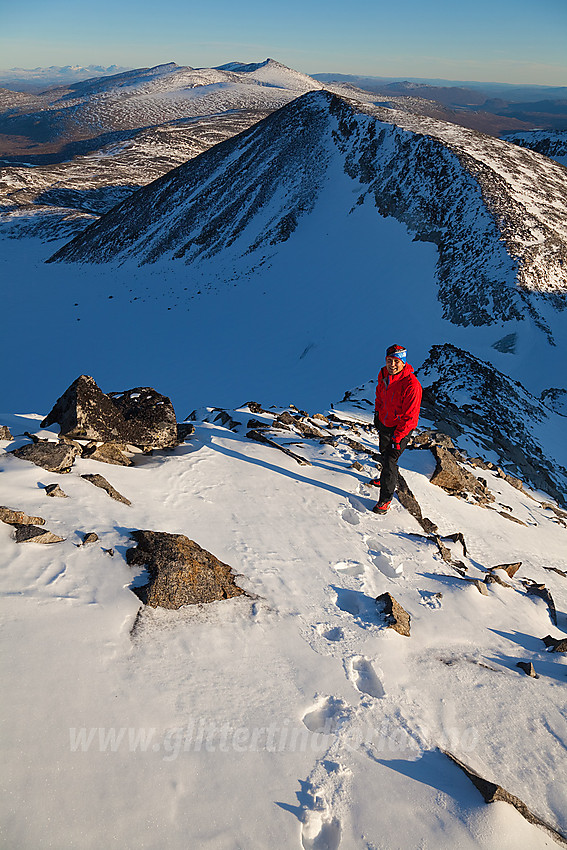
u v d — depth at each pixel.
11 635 3.07
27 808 2.29
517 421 16.88
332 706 3.43
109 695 2.94
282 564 4.86
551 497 12.41
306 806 2.70
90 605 3.50
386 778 2.97
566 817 3.04
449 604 5.04
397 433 6.17
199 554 4.32
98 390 6.34
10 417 6.54
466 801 2.91
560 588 6.54
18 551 3.75
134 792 2.50
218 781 2.69
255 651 3.68
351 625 4.25
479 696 3.86
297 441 8.16
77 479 4.99
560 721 3.77
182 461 6.50
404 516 6.72
